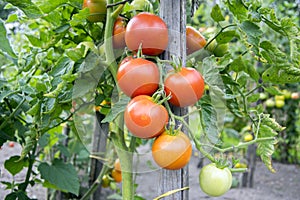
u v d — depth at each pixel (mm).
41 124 1168
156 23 938
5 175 2615
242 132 3646
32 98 1291
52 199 2164
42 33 1312
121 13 1081
